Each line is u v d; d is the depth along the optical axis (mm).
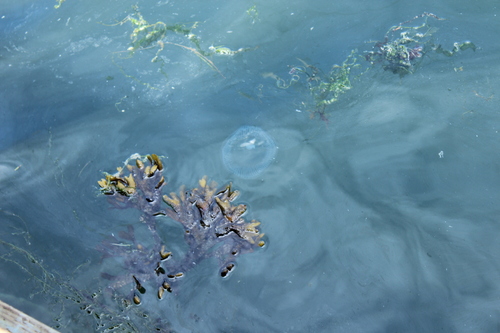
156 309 1373
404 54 1698
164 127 1625
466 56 1707
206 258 1429
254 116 1634
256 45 1777
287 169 1545
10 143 1643
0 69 1785
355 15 1830
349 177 1531
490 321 1332
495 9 1807
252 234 1446
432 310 1355
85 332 1334
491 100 1625
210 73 1723
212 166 1549
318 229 1461
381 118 1616
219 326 1353
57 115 1672
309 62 1727
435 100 1637
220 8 1875
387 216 1473
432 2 1840
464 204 1480
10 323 1255
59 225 1485
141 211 1495
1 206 1525
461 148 1556
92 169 1565
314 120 1627
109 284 1399
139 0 1905
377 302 1369
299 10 1857
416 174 1526
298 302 1374
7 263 1431
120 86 1709
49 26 1871
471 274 1392
